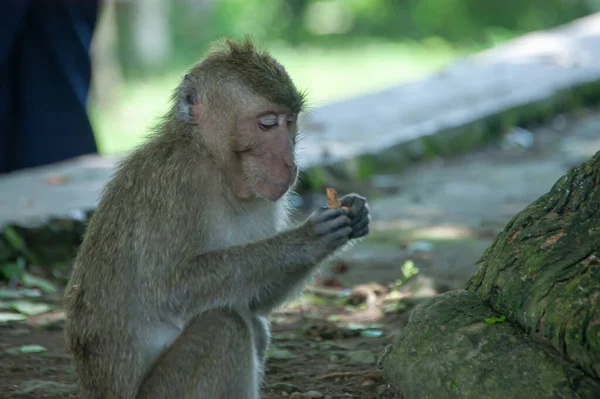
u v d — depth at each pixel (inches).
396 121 796.0
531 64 986.1
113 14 1417.3
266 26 1801.2
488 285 326.3
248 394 298.8
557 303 297.3
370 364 385.1
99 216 321.1
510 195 671.1
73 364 324.8
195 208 311.0
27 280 502.3
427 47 1688.0
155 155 317.7
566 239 313.1
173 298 305.4
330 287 499.8
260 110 316.2
